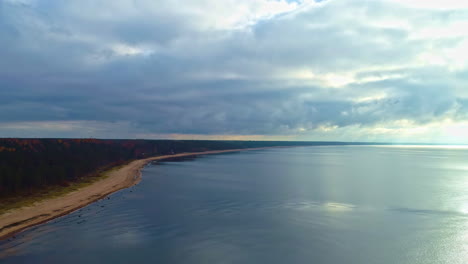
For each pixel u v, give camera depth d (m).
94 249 34.31
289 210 52.16
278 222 44.94
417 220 46.16
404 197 64.25
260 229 41.69
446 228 42.16
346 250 34.75
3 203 51.59
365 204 57.03
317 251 34.44
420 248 35.31
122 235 38.88
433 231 40.94
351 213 50.22
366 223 44.50
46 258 31.72
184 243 36.38
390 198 63.00
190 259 32.16
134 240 37.22
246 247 35.47
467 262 31.75
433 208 53.91
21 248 34.19
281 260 32.09
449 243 36.62
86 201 57.06
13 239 36.81
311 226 43.12
